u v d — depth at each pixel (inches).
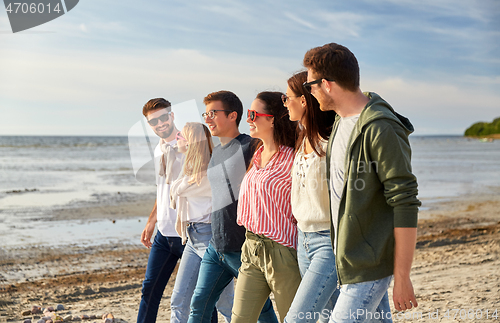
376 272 69.4
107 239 333.7
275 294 91.4
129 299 178.2
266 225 89.1
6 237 336.5
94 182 854.5
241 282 94.4
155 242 117.9
